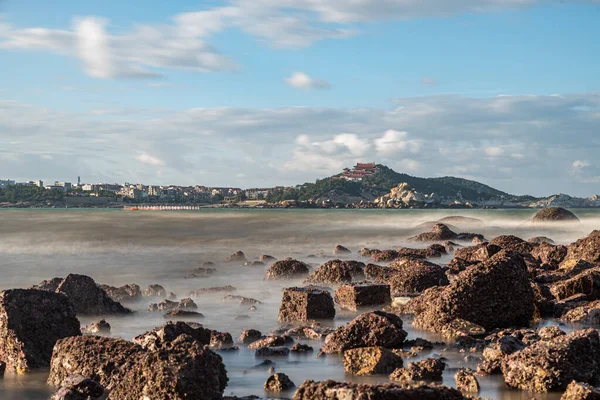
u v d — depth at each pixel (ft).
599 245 94.22
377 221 317.22
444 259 117.50
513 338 43.16
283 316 62.34
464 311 54.95
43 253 147.74
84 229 241.14
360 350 42.16
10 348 45.32
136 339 43.39
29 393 39.55
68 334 48.11
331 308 61.62
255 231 233.76
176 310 64.80
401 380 38.78
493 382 38.52
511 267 56.85
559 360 37.14
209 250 156.97
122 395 34.12
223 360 45.50
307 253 146.72
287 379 37.93
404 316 60.80
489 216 414.41
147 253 148.15
